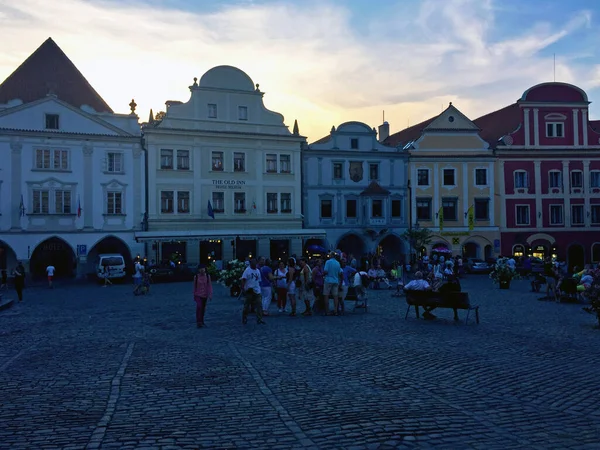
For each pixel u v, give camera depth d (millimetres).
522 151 53781
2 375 9938
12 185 40844
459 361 11008
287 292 20109
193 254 45594
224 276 26266
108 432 6762
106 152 43625
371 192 50438
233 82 47750
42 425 7047
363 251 51781
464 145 53625
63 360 11297
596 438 6520
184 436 6602
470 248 53969
